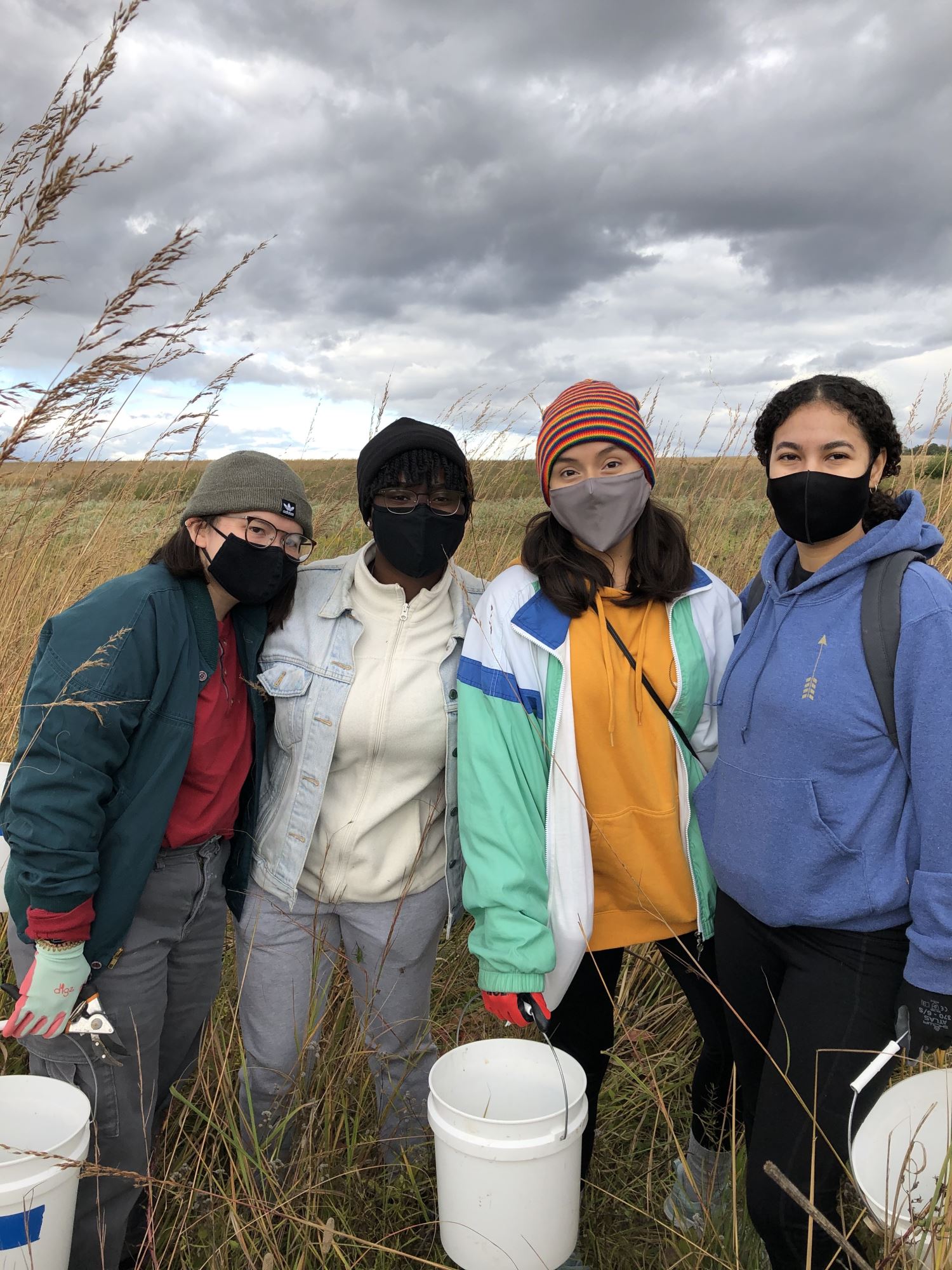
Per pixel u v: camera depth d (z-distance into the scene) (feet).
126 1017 6.29
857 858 5.35
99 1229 5.89
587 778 6.52
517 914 6.14
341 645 6.94
